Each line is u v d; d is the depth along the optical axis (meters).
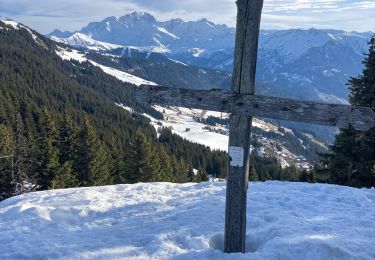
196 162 85.38
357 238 6.82
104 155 42.88
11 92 98.12
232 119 5.80
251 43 5.57
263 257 6.04
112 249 6.64
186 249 6.64
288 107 5.48
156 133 114.75
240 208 6.05
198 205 8.86
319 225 7.45
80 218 8.62
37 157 38.84
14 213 8.99
